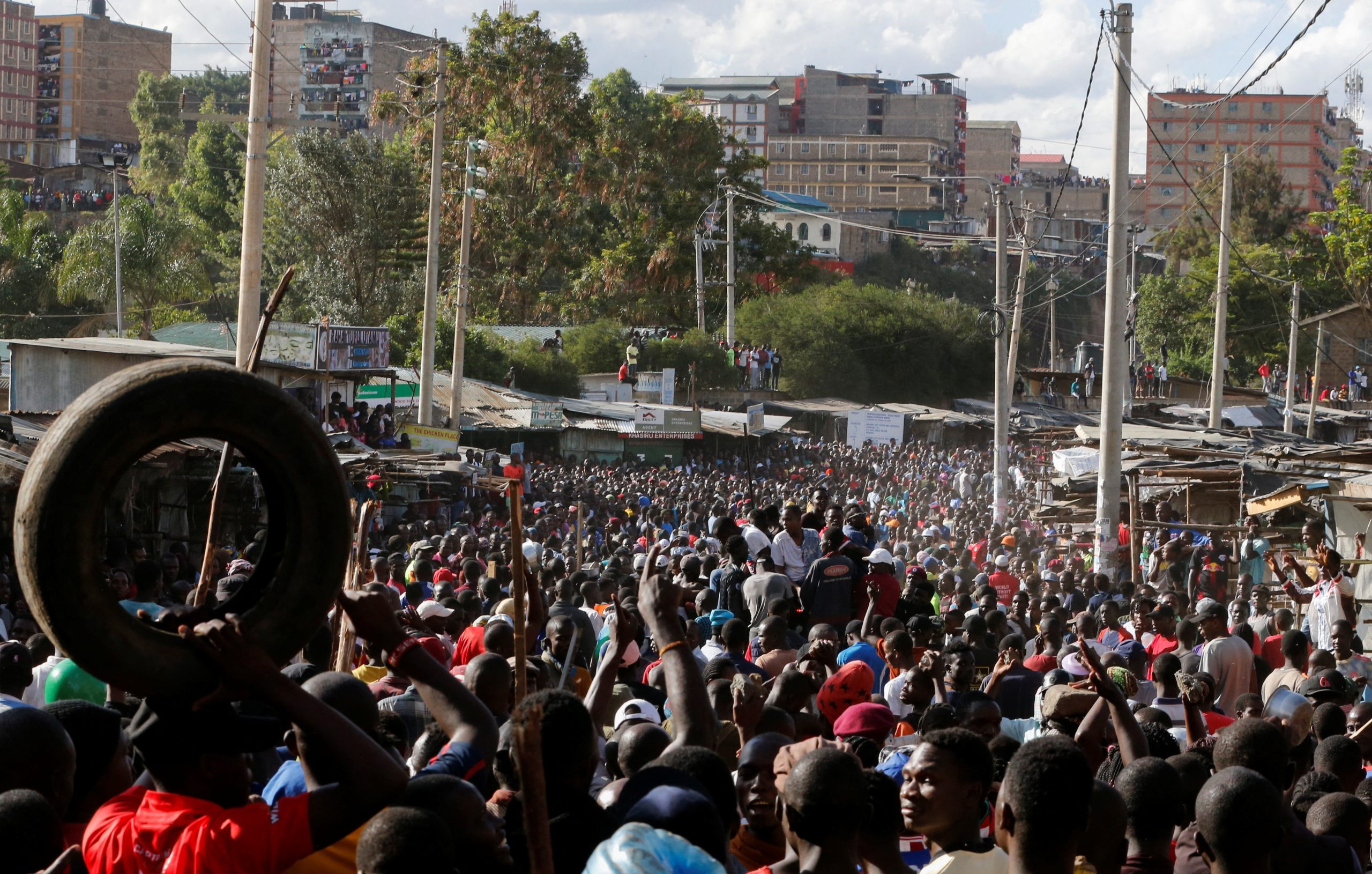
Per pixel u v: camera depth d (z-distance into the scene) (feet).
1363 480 59.62
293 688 9.78
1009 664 26.84
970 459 160.15
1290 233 275.59
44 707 14.51
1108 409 63.57
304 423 9.86
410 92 119.65
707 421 160.25
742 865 14.49
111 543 43.14
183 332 131.44
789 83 440.04
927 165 391.45
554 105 211.61
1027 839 11.62
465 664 26.63
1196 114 401.49
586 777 11.54
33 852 11.39
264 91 55.83
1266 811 12.85
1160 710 22.65
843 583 35.47
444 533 72.74
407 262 191.52
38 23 367.45
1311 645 37.70
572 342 182.19
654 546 14.99
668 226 222.28
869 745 18.62
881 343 218.79
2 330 193.67
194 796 10.16
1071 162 82.64
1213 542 71.97
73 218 282.77
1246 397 201.67
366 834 9.82
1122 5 62.54
